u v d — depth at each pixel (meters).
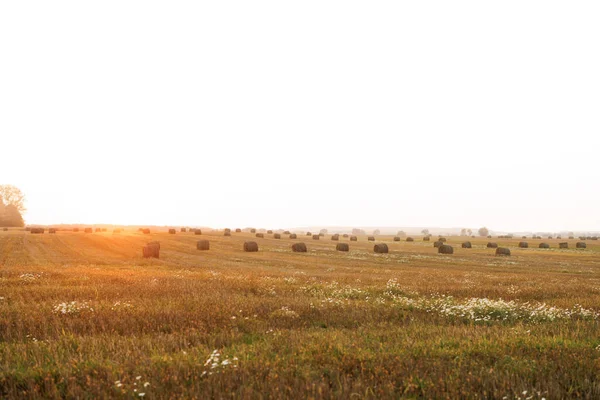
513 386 5.36
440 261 42.28
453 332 8.87
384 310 11.92
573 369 6.10
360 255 47.53
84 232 82.88
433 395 5.18
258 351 7.03
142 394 4.66
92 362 6.19
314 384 5.18
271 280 19.91
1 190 129.00
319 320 10.65
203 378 5.56
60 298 13.02
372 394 5.04
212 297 13.36
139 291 14.61
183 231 99.69
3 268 24.62
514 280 23.66
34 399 4.99
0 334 8.45
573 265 39.84
